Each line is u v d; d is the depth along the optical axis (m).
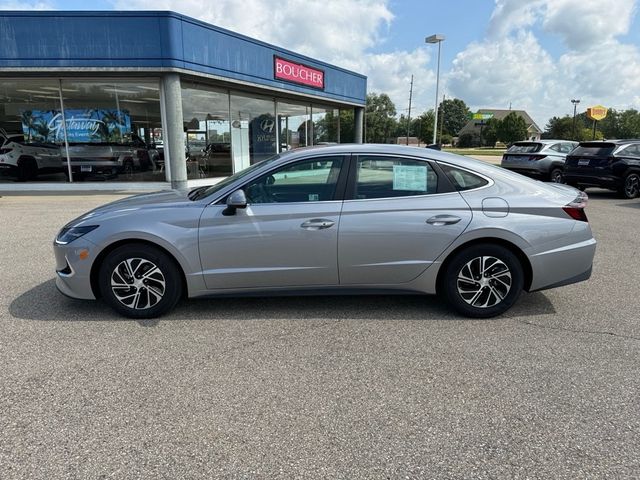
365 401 2.88
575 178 13.08
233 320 4.11
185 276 4.03
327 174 4.09
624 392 2.98
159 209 4.04
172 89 12.61
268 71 15.44
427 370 3.26
